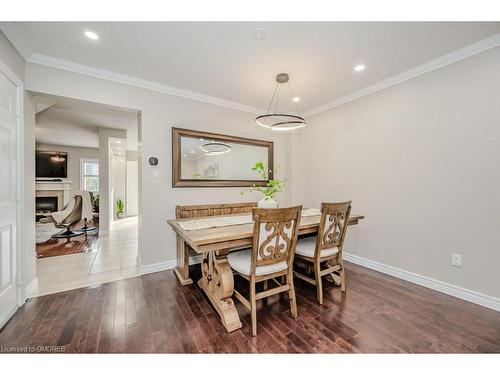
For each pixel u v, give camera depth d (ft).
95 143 22.26
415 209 7.82
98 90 7.94
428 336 5.05
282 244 5.69
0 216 5.40
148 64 7.52
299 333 5.17
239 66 7.64
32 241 7.15
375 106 9.05
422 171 7.63
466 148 6.64
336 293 7.16
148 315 5.88
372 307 6.30
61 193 22.86
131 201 26.27
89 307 6.26
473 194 6.52
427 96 7.48
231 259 6.18
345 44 6.42
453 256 6.92
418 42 6.32
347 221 7.14
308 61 7.31
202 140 10.22
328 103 10.97
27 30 5.74
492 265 6.19
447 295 6.97
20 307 6.21
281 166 13.01
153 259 9.03
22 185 6.35
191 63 7.46
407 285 7.69
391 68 7.75
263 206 8.51
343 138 10.41
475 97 6.45
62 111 12.50
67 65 7.32
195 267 9.61
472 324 5.49
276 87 9.32
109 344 4.78
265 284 7.34
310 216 8.32
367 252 9.39
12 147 5.98
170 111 9.44
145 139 8.89
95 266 9.58
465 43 6.37
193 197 10.03
